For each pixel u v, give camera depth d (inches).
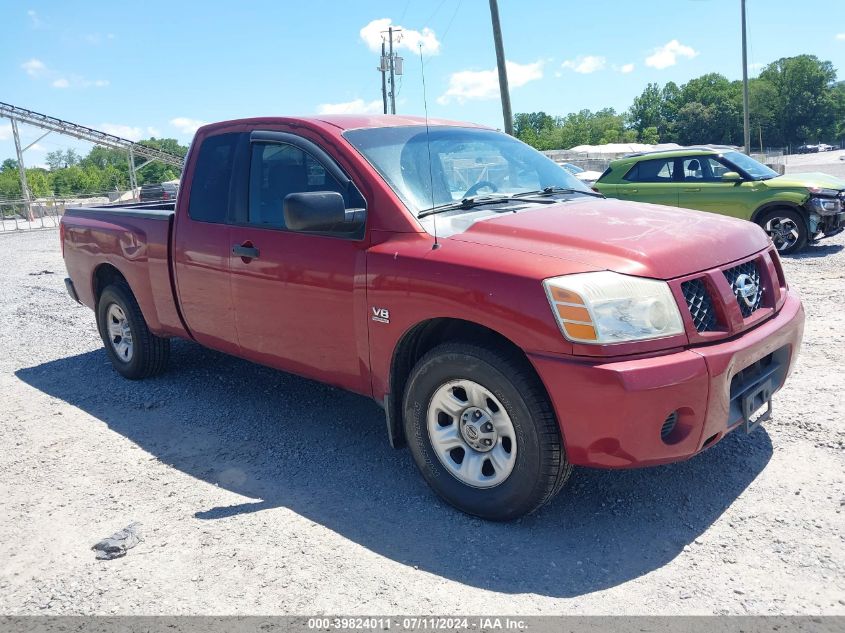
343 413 190.1
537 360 115.0
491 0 717.3
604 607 104.4
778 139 5201.8
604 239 124.6
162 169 4808.1
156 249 194.1
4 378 239.6
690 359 114.0
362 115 169.9
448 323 134.0
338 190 149.3
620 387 109.3
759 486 136.6
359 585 113.0
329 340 150.6
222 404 200.7
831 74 5123.0
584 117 5413.4
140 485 153.1
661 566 114.2
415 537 126.8
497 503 126.6
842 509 126.3
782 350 137.1
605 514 131.3
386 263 135.6
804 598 103.7
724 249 130.6
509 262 121.0
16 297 394.9
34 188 4185.5
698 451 119.5
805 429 158.7
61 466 164.6
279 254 157.2
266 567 119.4
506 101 732.7
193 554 124.6
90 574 120.0
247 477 154.6
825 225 406.9
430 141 162.9
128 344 224.2
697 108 5083.7
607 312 112.1
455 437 132.9
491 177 163.9
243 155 172.4
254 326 168.6
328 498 143.3
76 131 1914.4
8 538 133.6
